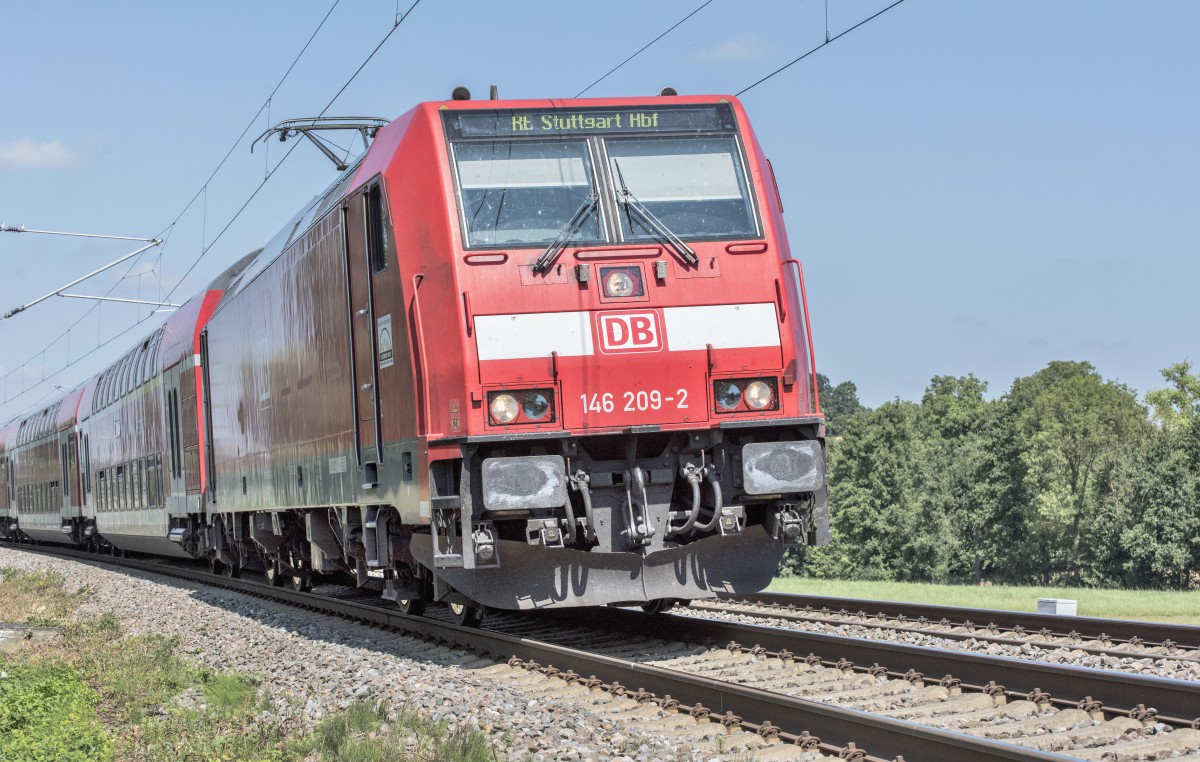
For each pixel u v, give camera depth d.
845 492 94.81
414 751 8.54
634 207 12.35
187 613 20.23
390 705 10.13
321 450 16.02
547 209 12.20
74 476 43.66
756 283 12.39
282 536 20.33
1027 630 13.35
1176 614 17.56
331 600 18.56
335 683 11.77
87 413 41.72
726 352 12.15
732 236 12.46
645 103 12.83
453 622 14.68
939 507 90.69
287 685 12.11
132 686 12.30
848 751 7.44
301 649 14.46
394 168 12.80
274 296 18.59
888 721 7.36
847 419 96.75
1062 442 93.31
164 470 29.25
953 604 19.31
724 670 11.01
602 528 12.03
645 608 14.90
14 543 61.88
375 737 9.02
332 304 15.23
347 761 8.42
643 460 12.12
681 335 12.07
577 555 12.18
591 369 11.83
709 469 12.15
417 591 15.37
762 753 7.70
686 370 12.04
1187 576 81.31
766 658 11.48
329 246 15.29
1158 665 10.68
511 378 11.67
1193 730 7.59
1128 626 12.37
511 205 12.15
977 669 9.38
